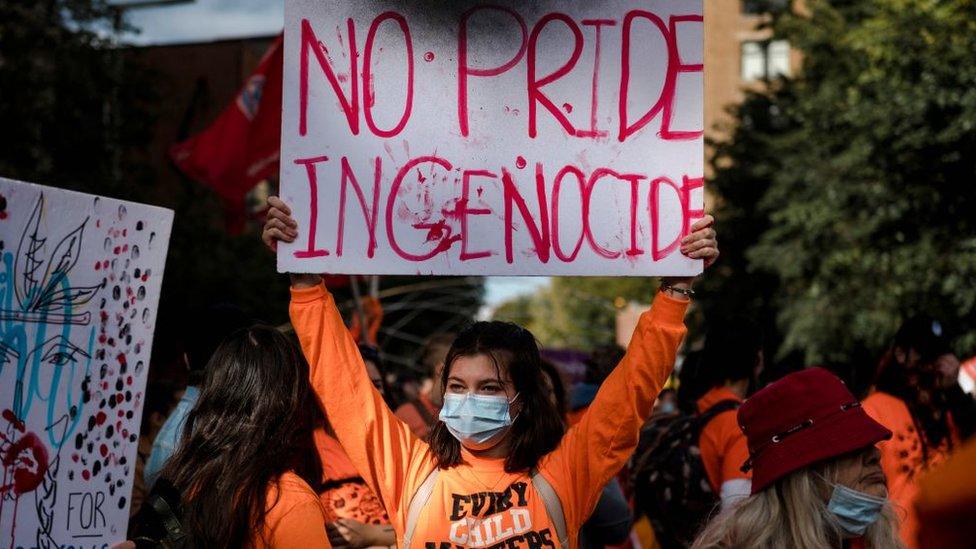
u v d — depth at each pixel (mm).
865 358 5500
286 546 2666
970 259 17297
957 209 18250
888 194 18609
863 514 2551
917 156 18094
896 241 19156
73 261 2418
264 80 9688
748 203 28703
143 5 18125
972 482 1252
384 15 3113
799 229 22594
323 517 2801
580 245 3039
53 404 2381
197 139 9828
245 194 9805
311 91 3107
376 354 4723
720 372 4441
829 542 2572
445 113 3094
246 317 3578
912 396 4324
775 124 28891
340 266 3057
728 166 29562
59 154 17031
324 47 3117
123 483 2588
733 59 48938
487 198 3068
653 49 3076
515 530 2809
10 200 2250
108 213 2512
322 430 3818
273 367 2846
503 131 3082
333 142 3096
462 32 3105
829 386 2617
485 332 2930
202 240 18859
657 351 2881
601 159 3059
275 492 2711
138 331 2627
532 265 3043
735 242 29078
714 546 2639
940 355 4285
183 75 32656
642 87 3072
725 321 4609
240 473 2697
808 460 2539
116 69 17922
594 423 2881
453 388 2900
